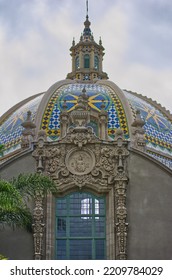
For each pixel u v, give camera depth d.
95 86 47.72
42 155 34.47
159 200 34.03
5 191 25.78
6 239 33.12
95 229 33.88
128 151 34.81
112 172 34.34
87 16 58.41
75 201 34.41
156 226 33.50
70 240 33.66
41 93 51.69
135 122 42.50
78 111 35.56
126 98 45.75
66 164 34.50
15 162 34.78
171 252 32.97
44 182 28.06
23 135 41.31
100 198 34.47
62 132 37.19
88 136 34.84
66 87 47.31
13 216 28.42
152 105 49.41
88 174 34.41
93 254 33.34
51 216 33.69
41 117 43.88
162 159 42.59
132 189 34.19
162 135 45.16
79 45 55.78
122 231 32.91
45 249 32.94
